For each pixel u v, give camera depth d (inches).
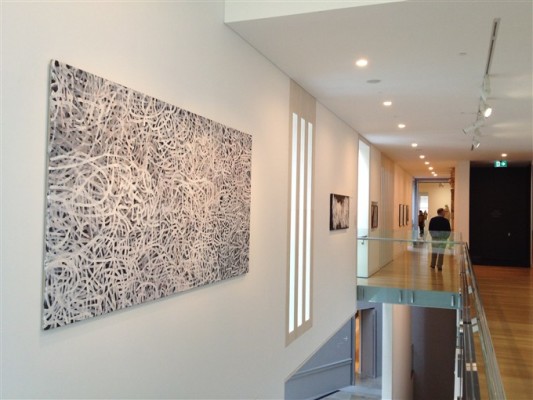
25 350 88.0
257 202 191.6
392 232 403.2
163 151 125.2
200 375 148.7
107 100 105.3
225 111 163.9
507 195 590.9
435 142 426.9
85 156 99.2
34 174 89.4
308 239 264.1
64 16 96.3
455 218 586.9
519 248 581.0
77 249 97.3
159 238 123.6
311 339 268.1
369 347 542.9
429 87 238.8
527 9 144.5
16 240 86.0
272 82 206.1
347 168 351.3
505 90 241.0
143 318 121.5
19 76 86.5
